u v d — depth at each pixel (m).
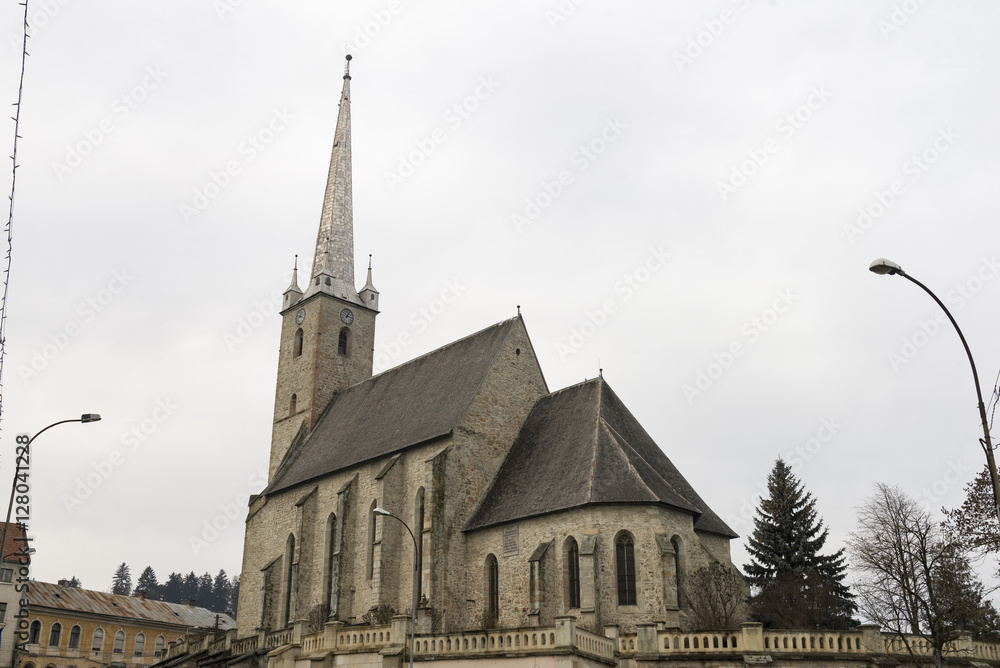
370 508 60.88
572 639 36.47
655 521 47.94
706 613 47.69
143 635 101.81
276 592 67.50
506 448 60.06
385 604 55.47
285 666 46.19
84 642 96.00
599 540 48.28
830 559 68.25
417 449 59.31
